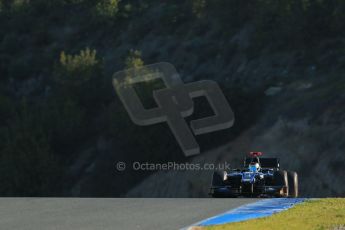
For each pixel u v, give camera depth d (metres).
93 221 50.97
